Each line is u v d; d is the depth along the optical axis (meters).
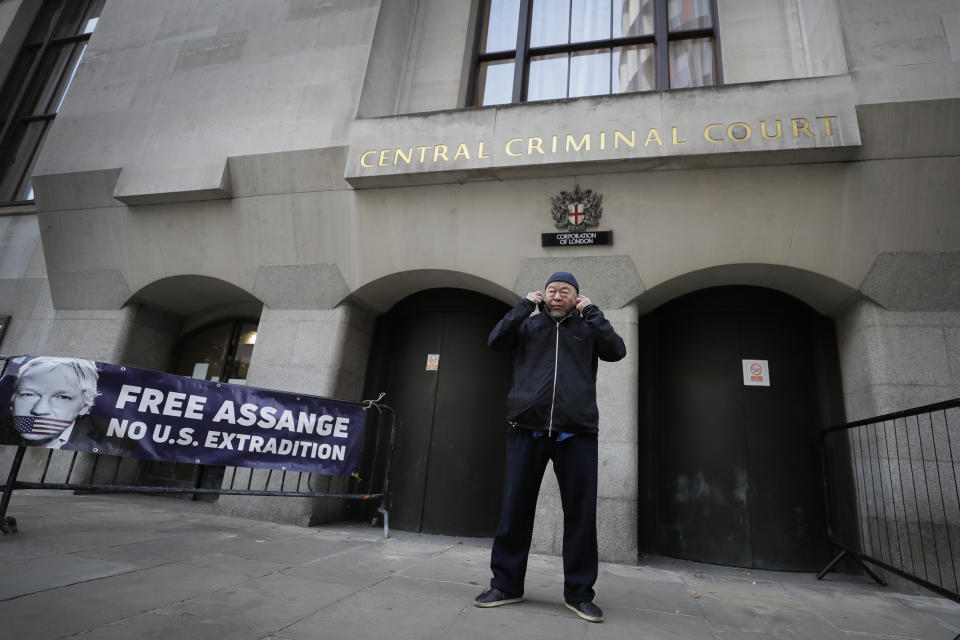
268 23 7.01
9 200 8.82
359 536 4.94
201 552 3.52
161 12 7.66
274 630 2.16
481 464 5.88
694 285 5.55
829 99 4.79
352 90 6.21
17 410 3.71
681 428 5.57
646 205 5.27
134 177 6.59
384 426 6.37
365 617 2.40
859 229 4.82
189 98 6.87
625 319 5.25
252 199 6.30
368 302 6.41
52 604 2.23
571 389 2.70
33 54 10.19
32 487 3.69
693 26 6.67
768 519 5.05
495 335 2.90
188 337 7.93
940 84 4.66
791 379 5.43
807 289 5.28
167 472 7.21
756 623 2.81
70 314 7.25
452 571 3.55
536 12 7.31
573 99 5.44
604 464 4.90
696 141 4.96
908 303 4.75
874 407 4.67
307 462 4.86
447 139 5.64
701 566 4.93
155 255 6.79
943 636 2.79
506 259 5.62
